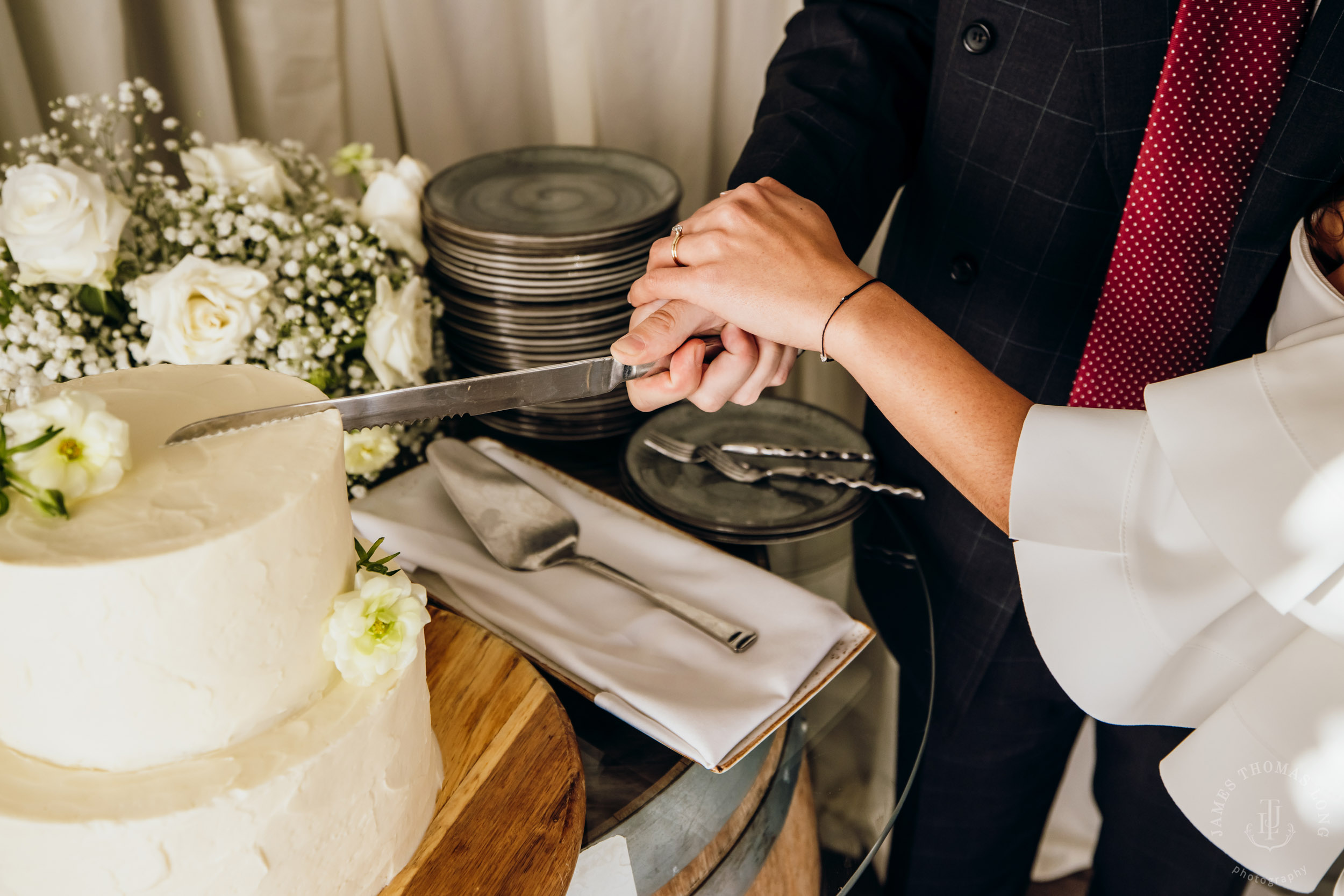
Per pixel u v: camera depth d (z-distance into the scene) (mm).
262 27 1199
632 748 682
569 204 1111
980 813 1181
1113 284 807
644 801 637
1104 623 604
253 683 466
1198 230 761
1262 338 794
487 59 1419
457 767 609
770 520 908
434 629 709
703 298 676
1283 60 694
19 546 411
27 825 426
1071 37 814
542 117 1517
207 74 1170
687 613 760
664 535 856
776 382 804
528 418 1068
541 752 621
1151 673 607
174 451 486
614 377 733
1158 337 807
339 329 933
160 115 1206
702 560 825
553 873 543
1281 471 488
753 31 1452
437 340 1110
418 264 1094
